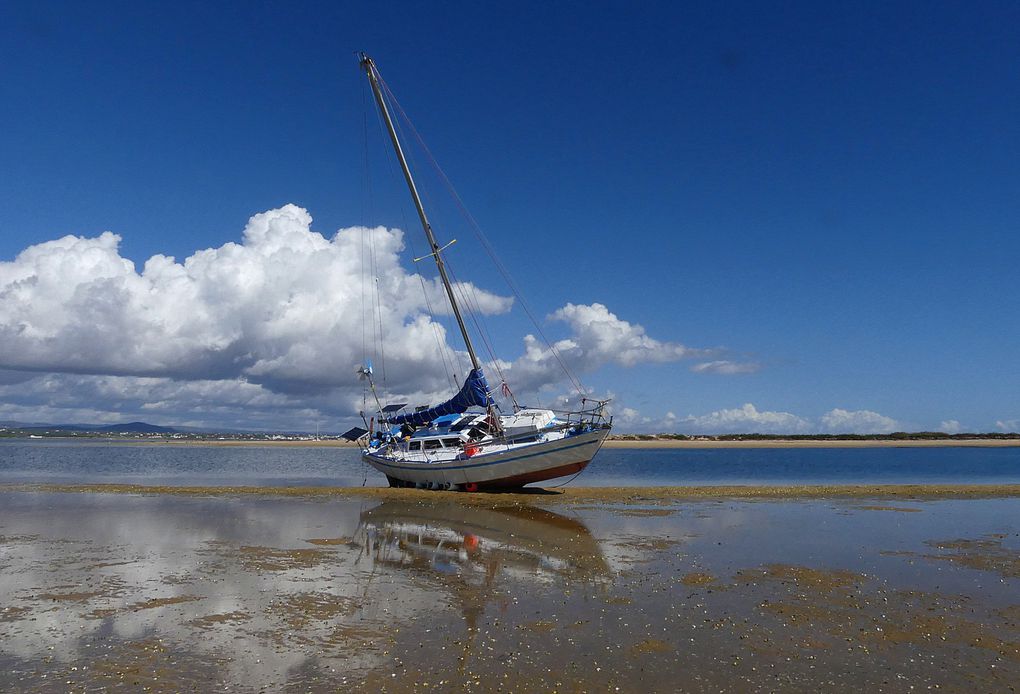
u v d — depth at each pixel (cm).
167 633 942
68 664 824
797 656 865
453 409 3225
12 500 2509
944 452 9381
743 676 796
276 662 834
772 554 1536
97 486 2992
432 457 3111
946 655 875
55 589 1178
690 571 1354
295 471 5134
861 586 1234
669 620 1014
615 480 4147
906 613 1060
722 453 9356
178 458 7588
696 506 2458
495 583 1251
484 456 2852
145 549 1545
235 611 1051
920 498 2708
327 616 1027
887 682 785
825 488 2975
